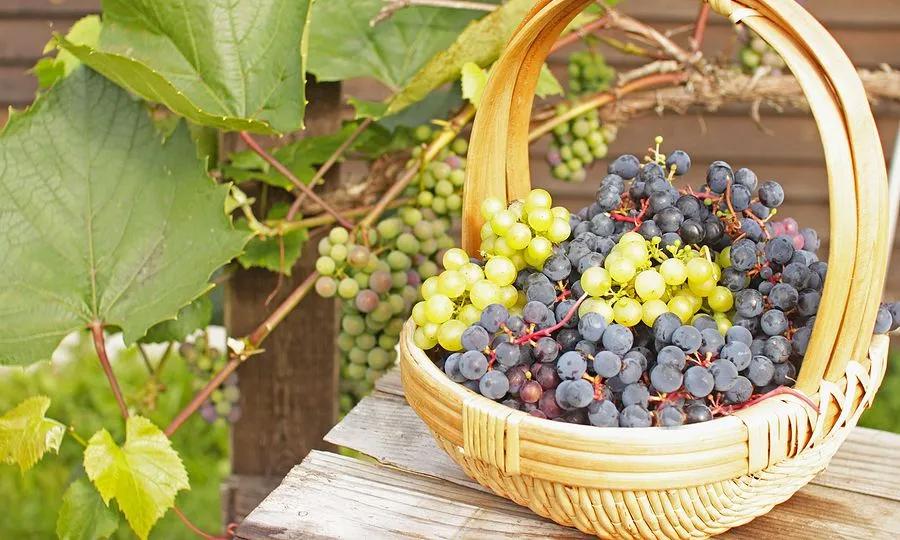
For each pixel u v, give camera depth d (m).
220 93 1.11
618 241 0.91
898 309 0.88
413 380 0.87
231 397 1.28
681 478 0.80
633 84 1.24
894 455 0.97
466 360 0.83
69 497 1.07
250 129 1.07
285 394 1.29
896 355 2.42
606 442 0.79
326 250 1.15
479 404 0.82
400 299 1.16
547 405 0.83
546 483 0.83
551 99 2.11
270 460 1.32
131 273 1.09
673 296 0.90
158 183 1.10
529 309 0.86
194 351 1.27
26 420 1.02
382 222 1.17
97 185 1.10
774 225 0.95
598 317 0.85
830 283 0.80
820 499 0.92
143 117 1.11
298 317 1.27
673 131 2.48
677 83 1.26
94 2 2.38
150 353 2.38
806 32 0.80
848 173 0.79
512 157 0.97
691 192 0.93
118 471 1.02
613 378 0.84
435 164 1.19
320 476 0.94
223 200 1.08
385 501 0.91
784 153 2.48
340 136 1.24
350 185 1.26
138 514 1.02
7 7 2.38
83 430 2.10
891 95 1.29
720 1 0.83
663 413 0.81
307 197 1.24
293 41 1.08
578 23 1.21
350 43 1.23
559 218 0.92
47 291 1.08
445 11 1.24
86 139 1.10
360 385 1.25
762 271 0.89
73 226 1.09
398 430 1.00
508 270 0.89
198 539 1.84
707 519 0.83
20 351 1.06
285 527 0.89
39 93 1.11
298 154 1.23
